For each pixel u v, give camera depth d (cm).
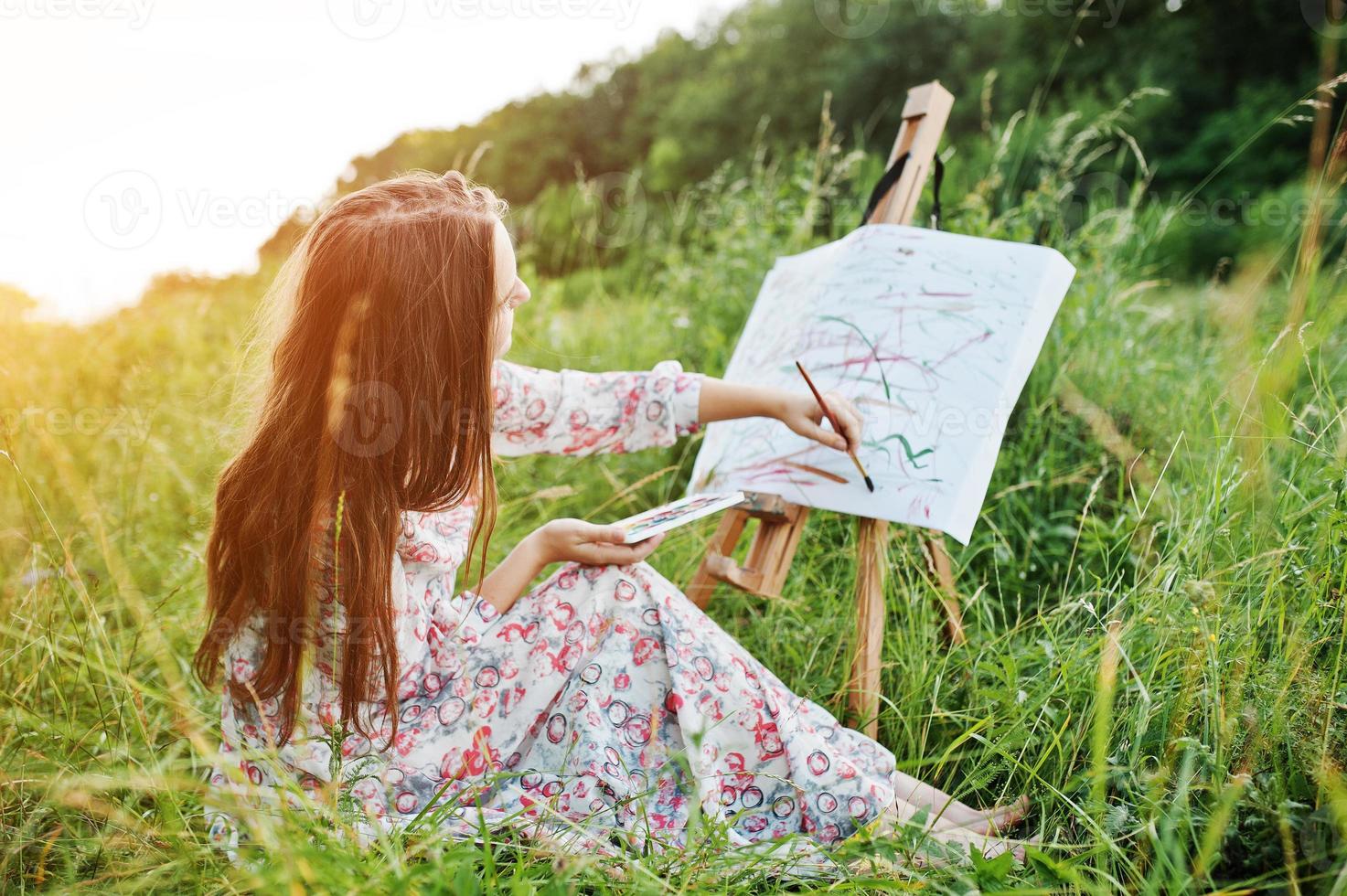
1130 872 125
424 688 149
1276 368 162
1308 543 151
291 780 126
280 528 140
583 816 139
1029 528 235
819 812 148
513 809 141
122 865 130
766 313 228
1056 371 258
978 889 125
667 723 152
